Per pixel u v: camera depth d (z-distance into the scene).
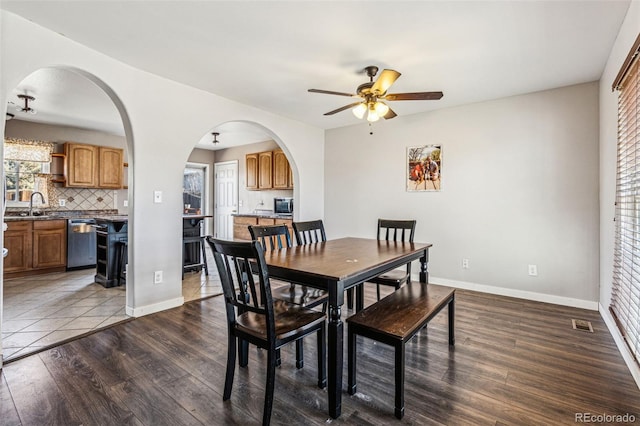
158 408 1.67
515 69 2.88
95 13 2.07
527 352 2.28
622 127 2.33
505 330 2.67
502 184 3.66
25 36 2.14
